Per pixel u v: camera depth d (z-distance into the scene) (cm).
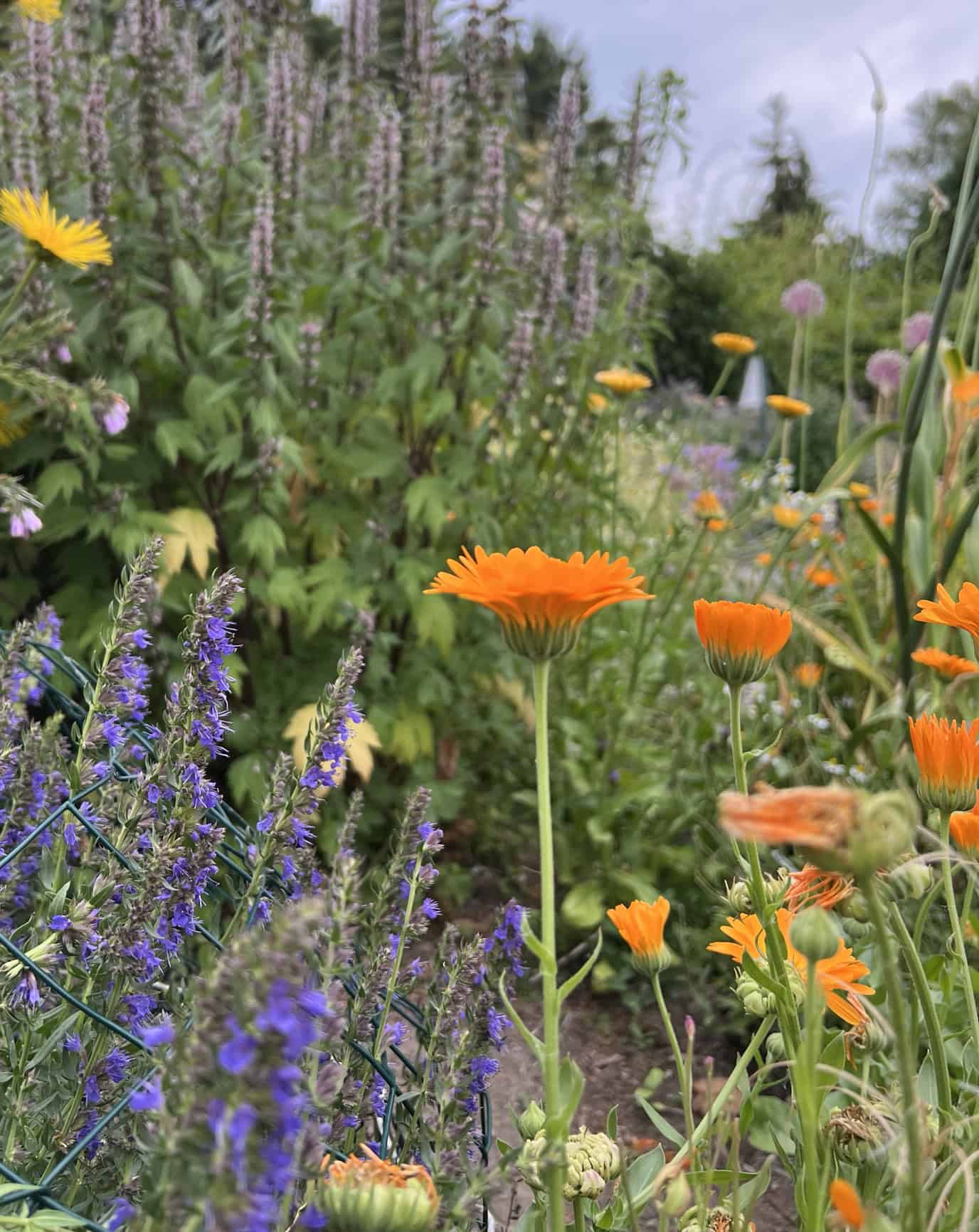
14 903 143
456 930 133
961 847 107
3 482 183
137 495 289
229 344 271
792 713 294
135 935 113
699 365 1180
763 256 1101
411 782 303
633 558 392
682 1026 258
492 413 326
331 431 321
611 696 334
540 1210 121
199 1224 67
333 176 368
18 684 173
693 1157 109
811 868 99
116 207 283
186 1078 67
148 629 248
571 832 316
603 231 402
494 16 330
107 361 273
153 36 267
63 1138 109
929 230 335
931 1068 136
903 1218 89
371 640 288
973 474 338
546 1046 92
